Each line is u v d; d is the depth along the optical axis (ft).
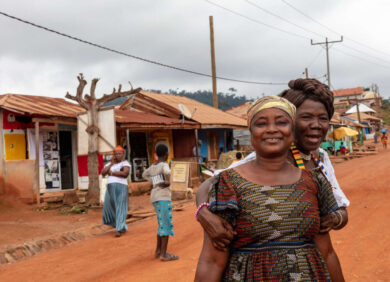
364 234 22.57
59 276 18.51
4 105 42.37
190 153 66.44
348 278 15.70
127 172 27.40
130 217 34.81
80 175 49.42
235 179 6.10
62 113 46.73
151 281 16.90
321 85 7.66
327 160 8.31
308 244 6.03
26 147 44.98
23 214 38.01
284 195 5.91
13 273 19.39
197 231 26.89
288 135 6.15
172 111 66.85
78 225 31.63
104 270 19.11
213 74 90.02
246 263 5.88
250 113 6.34
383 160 81.20
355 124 166.50
